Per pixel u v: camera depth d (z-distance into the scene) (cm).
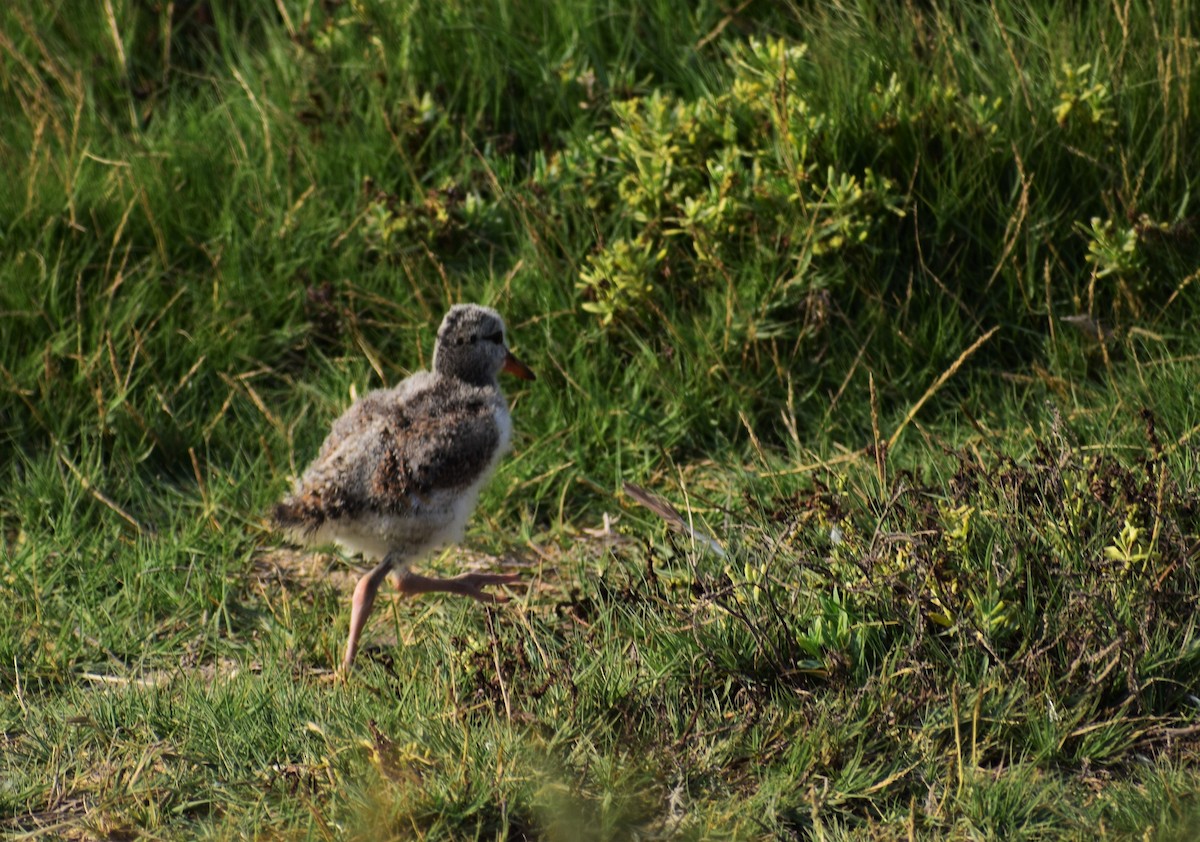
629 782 694
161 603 945
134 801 709
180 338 1165
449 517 876
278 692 795
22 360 1133
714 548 880
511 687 759
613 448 1105
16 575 943
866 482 904
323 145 1288
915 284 1143
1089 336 1086
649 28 1327
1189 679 750
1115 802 666
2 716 803
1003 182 1153
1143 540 791
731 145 1165
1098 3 1220
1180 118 1127
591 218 1201
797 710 734
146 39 1442
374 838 658
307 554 1022
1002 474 838
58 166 1252
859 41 1194
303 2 1421
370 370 1166
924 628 756
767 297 1116
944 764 707
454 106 1309
